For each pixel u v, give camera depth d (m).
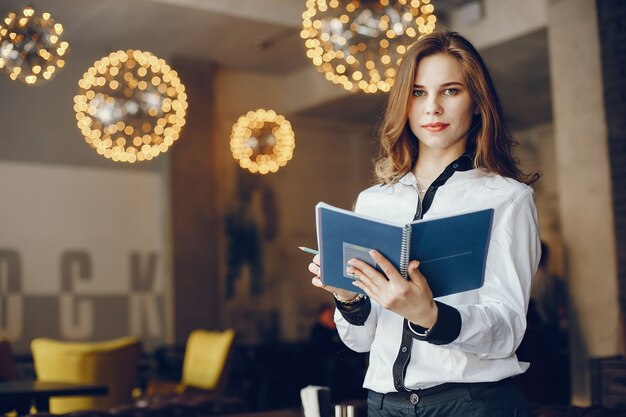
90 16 7.46
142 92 6.86
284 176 9.95
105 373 5.14
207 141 9.06
